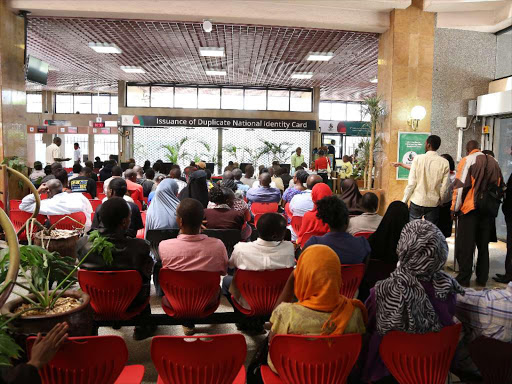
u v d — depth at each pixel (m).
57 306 2.13
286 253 3.14
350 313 2.04
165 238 4.41
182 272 3.00
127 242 3.04
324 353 1.96
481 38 8.66
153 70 15.12
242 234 4.64
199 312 3.18
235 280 3.19
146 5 8.12
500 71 8.57
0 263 2.06
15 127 8.30
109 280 2.90
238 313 3.36
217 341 1.97
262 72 15.08
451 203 5.66
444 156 6.36
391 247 3.53
